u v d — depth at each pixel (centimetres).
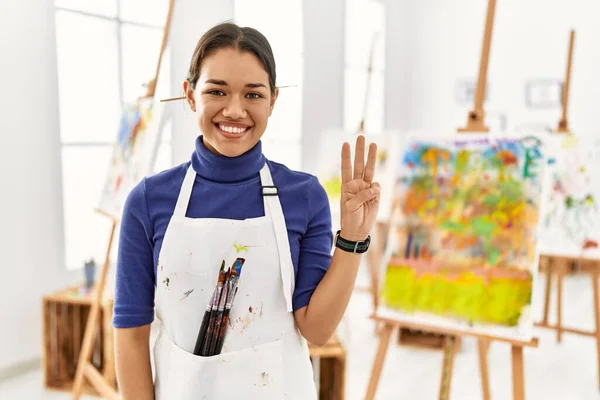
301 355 104
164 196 99
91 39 309
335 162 382
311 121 456
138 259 99
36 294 277
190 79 96
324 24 461
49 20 270
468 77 565
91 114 315
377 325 331
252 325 98
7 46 253
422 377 275
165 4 328
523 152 198
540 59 523
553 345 323
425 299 196
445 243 201
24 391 255
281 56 427
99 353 263
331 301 97
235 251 97
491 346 319
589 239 296
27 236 270
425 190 212
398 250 209
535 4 521
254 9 389
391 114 583
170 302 98
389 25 565
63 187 286
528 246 186
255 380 98
